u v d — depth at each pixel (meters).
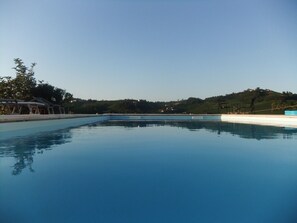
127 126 23.14
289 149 10.73
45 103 27.47
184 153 9.95
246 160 8.67
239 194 5.39
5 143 12.39
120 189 5.71
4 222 4.19
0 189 5.74
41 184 6.08
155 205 4.84
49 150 10.61
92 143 12.54
